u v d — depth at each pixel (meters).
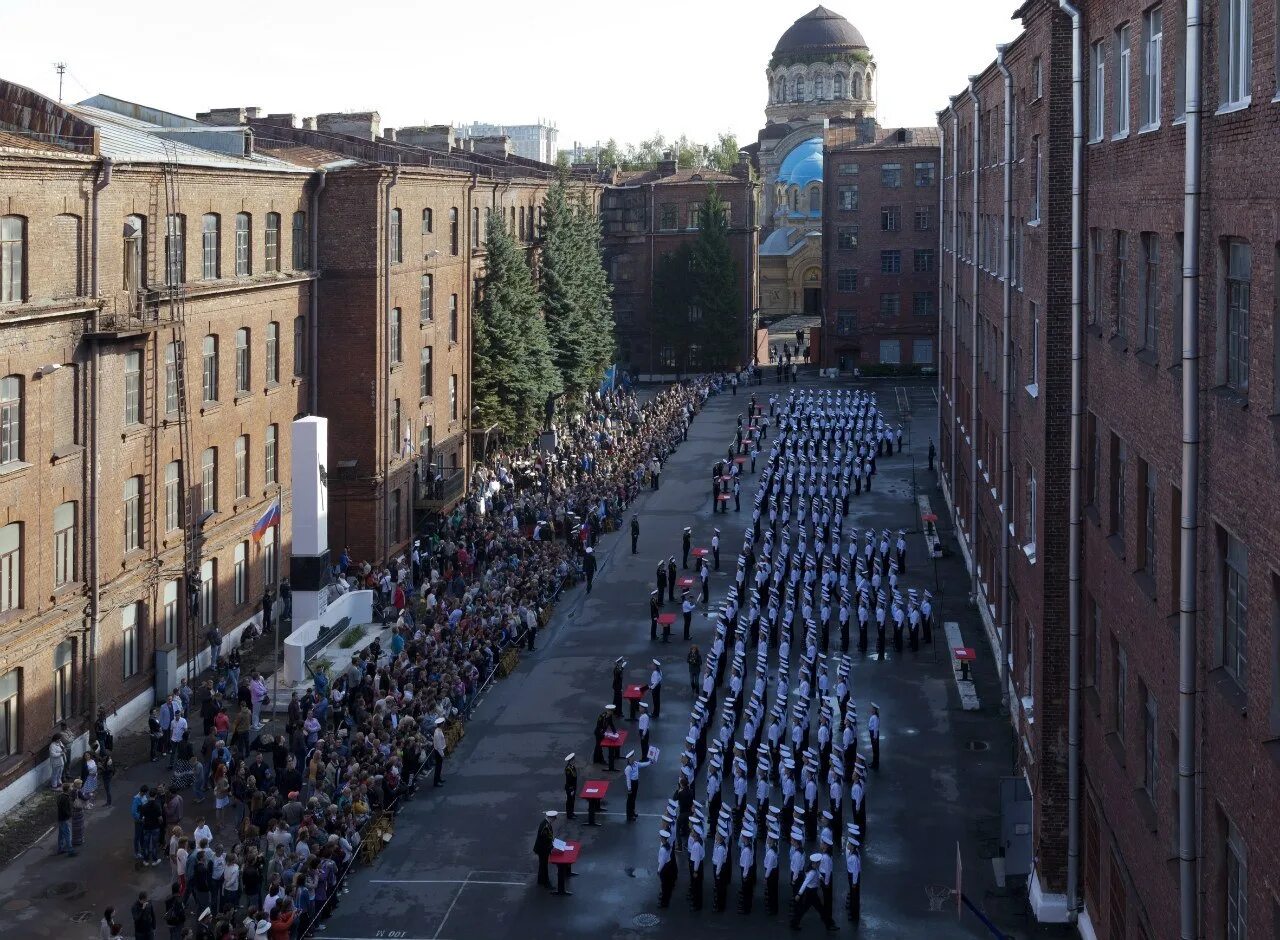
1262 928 16.31
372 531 56.50
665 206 120.38
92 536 38.50
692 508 71.50
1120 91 25.80
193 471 45.03
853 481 74.69
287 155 60.16
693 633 51.12
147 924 27.59
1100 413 26.84
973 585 54.69
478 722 42.09
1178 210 20.41
